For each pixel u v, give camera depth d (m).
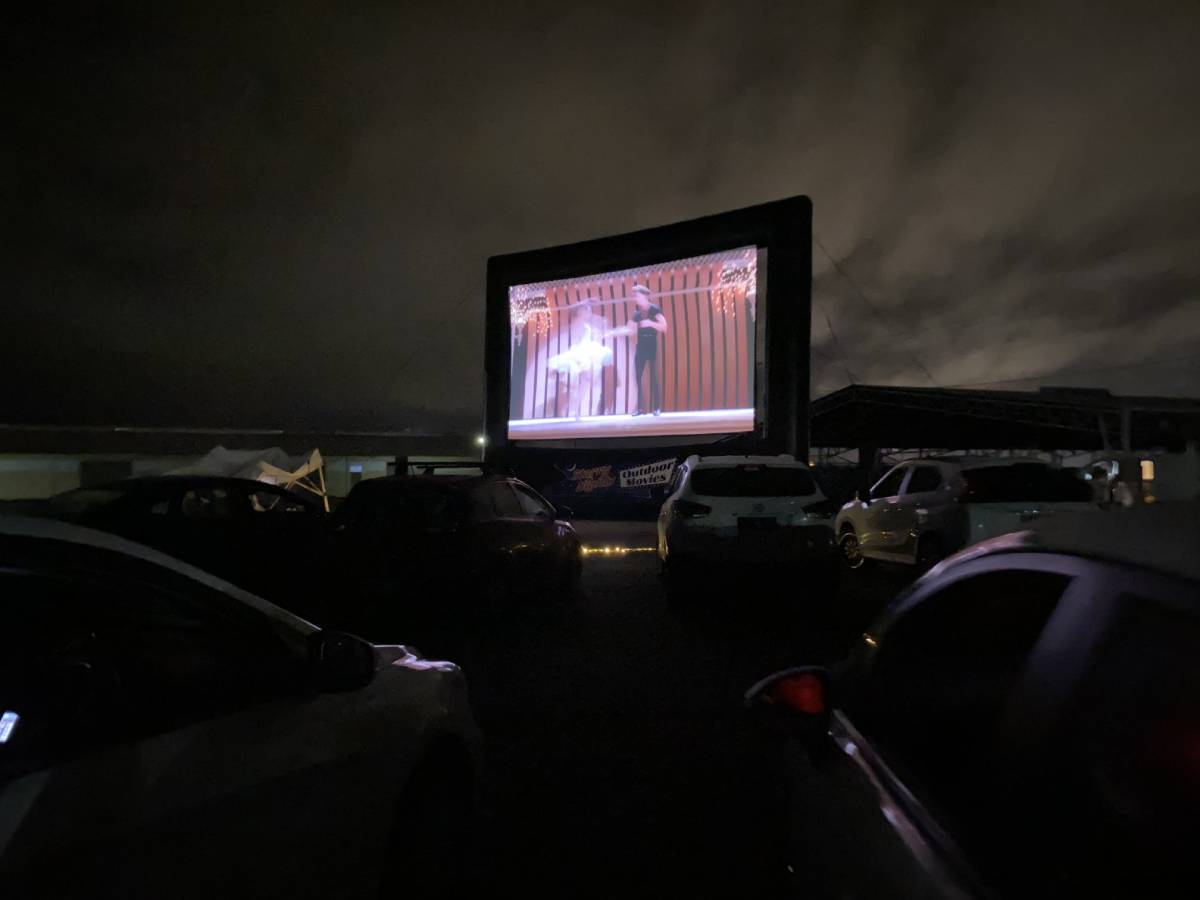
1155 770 1.36
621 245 23.28
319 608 8.77
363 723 2.76
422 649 8.05
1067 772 1.52
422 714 3.10
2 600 2.30
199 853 2.00
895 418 30.95
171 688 2.33
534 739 5.46
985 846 1.59
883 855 1.77
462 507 8.77
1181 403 25.38
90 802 1.84
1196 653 1.36
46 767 1.86
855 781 2.12
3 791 1.75
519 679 6.93
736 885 3.57
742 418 21.67
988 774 1.71
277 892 2.23
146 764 2.02
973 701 1.93
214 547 8.94
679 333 22.64
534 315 24.78
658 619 9.59
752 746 5.30
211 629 2.60
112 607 2.49
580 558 11.22
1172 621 1.43
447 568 8.46
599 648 8.10
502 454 25.02
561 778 4.80
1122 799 1.39
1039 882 1.42
